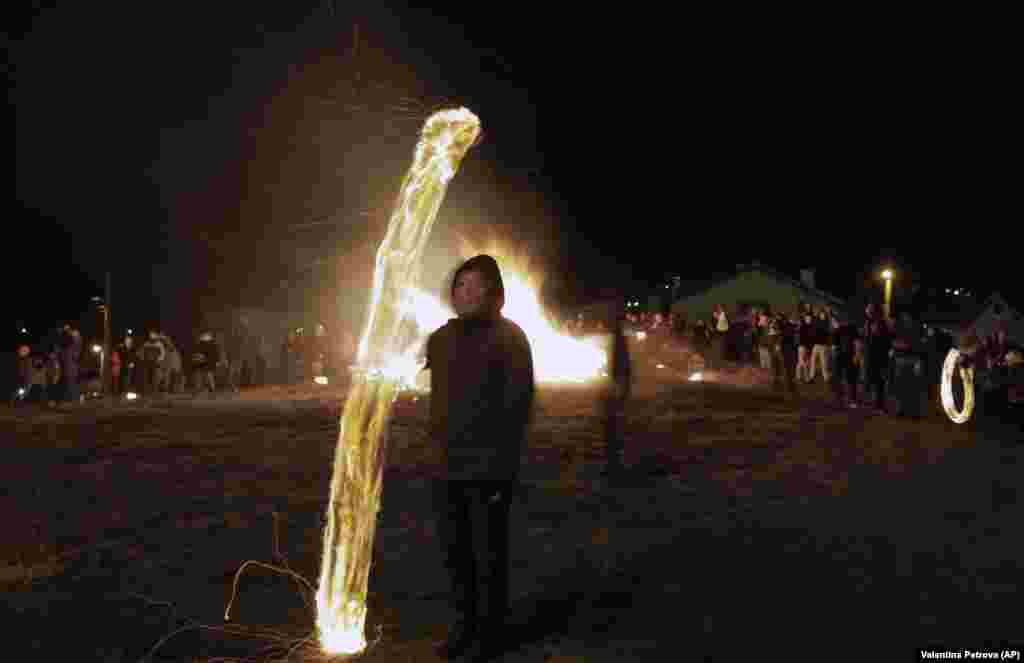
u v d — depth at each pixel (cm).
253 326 3425
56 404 1967
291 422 1555
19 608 596
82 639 543
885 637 545
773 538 779
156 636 549
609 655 520
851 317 5359
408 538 777
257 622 573
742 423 1554
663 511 886
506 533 528
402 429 1438
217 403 1900
